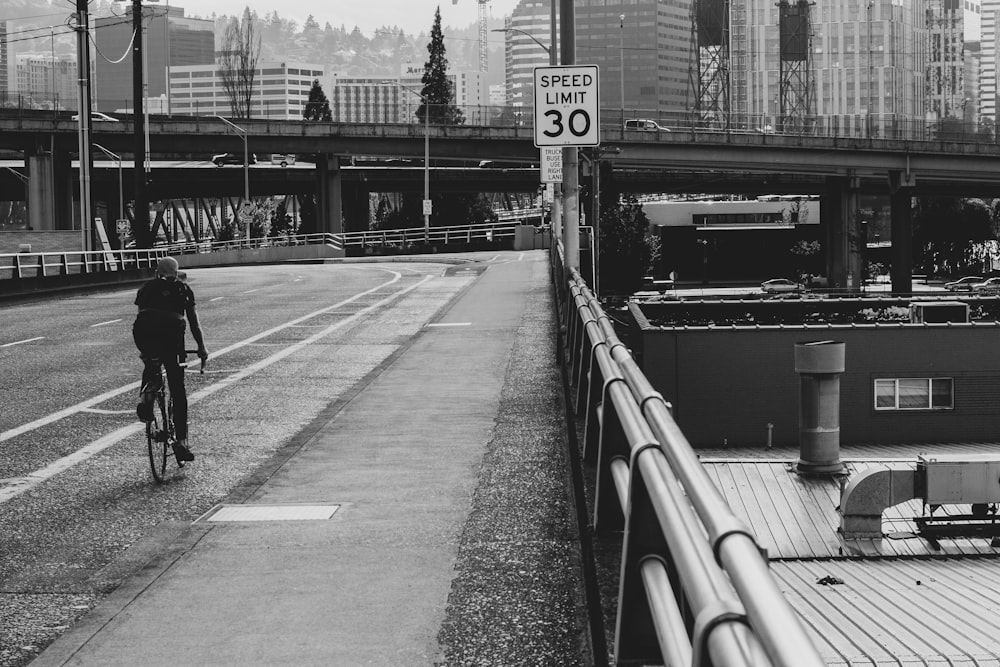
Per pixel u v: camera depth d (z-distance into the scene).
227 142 90.25
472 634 6.17
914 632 11.83
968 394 39.84
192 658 5.86
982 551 19.00
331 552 7.91
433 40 148.88
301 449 12.04
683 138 87.44
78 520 9.07
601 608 5.11
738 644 2.22
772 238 125.62
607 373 6.38
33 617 6.64
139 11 51.12
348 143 91.31
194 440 12.69
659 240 123.88
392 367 19.00
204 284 45.06
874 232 158.25
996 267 146.75
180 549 8.06
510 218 120.81
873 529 19.98
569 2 18.94
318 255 85.06
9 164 107.31
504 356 20.16
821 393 24.86
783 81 167.50
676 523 3.12
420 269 55.91
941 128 120.44
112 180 103.69
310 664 5.74
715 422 40.22
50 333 25.61
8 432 13.23
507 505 9.26
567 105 18.41
